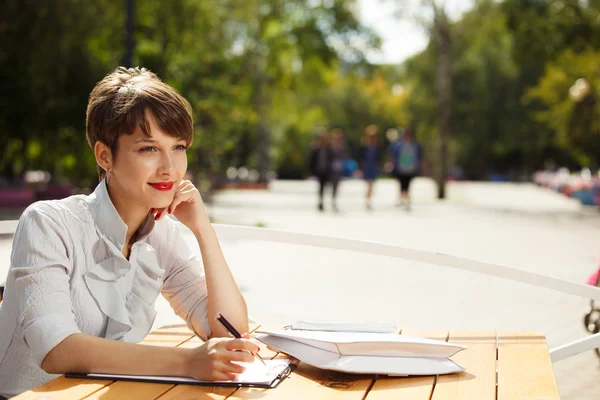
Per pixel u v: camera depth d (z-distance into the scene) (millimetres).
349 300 7641
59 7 20484
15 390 2410
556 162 70000
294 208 23078
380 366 2180
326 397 1993
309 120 56938
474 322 6672
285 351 2328
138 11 25766
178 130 2311
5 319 2361
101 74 21531
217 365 2062
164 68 25812
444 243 13094
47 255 2258
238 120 30516
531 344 2666
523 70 60594
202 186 29516
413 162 24344
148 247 2531
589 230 16344
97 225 2387
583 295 3176
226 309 2672
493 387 2096
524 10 28297
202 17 28109
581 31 28094
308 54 40375
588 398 4531
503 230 16016
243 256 10969
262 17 39375
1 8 20094
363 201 28438
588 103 32312
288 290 8133
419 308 7289
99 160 2365
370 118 85938
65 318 2193
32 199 21906
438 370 2217
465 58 59250
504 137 63812
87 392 1975
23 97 20750
